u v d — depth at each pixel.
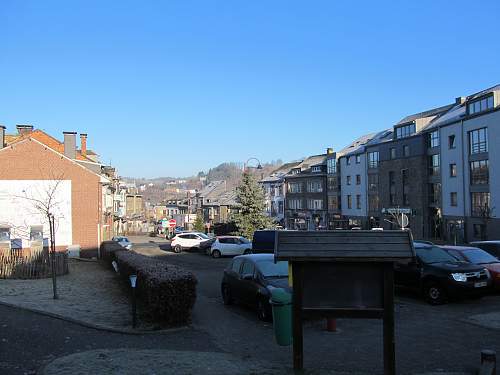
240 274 13.01
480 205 45.28
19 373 7.07
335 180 75.38
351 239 7.05
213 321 11.28
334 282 7.10
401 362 7.91
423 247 14.65
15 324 10.18
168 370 7.19
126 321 10.71
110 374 6.98
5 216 34.16
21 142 34.72
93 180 35.75
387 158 61.75
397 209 53.41
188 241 40.47
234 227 51.12
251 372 7.18
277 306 8.38
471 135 46.62
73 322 10.47
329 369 7.48
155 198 185.38
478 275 13.36
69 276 21.09
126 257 16.66
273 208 92.94
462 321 11.04
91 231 35.44
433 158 54.09
